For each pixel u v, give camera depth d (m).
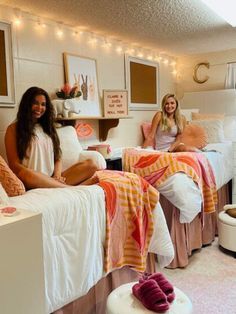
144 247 1.95
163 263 2.14
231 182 3.99
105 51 3.71
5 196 1.49
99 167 2.68
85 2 2.58
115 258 1.79
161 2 2.65
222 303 2.00
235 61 4.64
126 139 4.16
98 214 1.66
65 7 2.69
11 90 2.66
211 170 2.92
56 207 1.45
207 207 2.80
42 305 1.22
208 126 4.03
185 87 5.14
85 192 1.64
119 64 3.94
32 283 1.17
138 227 1.88
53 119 2.48
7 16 2.62
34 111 2.31
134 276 2.04
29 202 1.44
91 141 3.57
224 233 2.79
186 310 1.36
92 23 3.17
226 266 2.56
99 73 3.63
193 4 2.72
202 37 3.88
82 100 3.35
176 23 3.26
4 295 1.08
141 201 1.94
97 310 1.80
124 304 1.40
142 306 1.38
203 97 4.76
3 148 2.64
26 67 2.79
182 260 2.52
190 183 2.50
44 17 2.92
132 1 2.60
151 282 1.46
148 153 2.70
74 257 1.51
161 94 4.83
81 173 2.40
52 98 3.05
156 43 4.15
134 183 1.93
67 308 1.59
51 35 3.03
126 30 3.47
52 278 1.41
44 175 2.04
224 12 2.85
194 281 2.30
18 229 1.11
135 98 4.23
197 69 4.98
